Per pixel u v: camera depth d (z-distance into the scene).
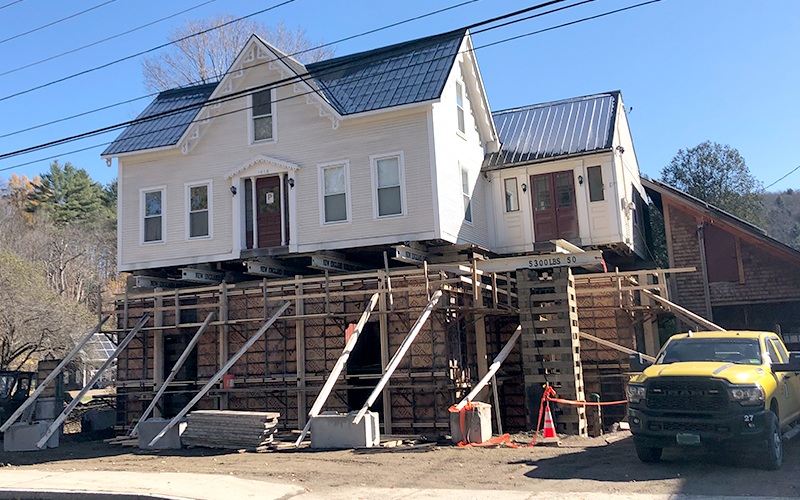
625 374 17.89
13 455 17.39
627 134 26.52
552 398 15.84
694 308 22.81
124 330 21.66
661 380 10.55
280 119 21.75
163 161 23.05
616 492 9.09
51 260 60.41
